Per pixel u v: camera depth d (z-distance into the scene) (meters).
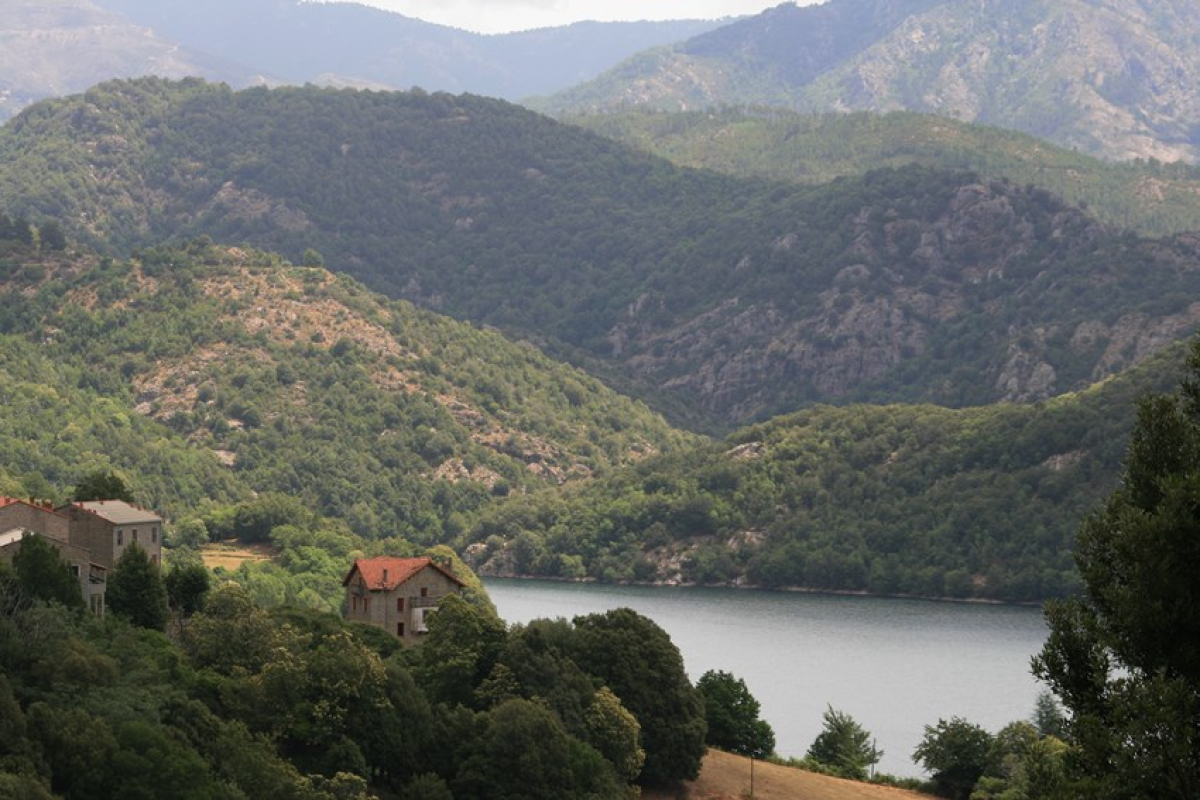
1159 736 99.69
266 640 197.62
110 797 150.75
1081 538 112.00
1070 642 109.00
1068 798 101.50
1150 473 110.88
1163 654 103.56
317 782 175.75
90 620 182.88
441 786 189.00
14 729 148.25
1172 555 103.38
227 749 166.88
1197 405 114.31
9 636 163.62
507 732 197.88
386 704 193.12
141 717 161.00
